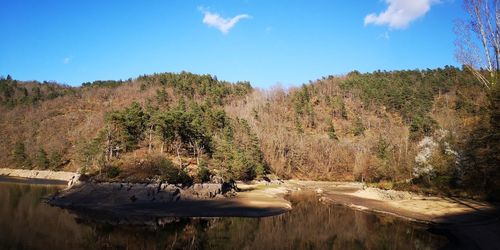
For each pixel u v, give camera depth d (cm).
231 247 3117
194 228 3828
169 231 3631
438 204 5312
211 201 5456
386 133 14238
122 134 7169
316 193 7925
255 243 3294
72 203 4988
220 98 19525
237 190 7050
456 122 6862
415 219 4497
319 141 13338
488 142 4403
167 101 18350
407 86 19975
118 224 3875
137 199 5072
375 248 3162
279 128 13862
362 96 19800
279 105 18612
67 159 11506
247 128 11381
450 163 6228
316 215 4866
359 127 15825
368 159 11119
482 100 5312
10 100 19388
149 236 3384
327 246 3241
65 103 19125
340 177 11931
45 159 11038
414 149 8425
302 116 17312
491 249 3009
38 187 7300
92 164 6347
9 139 14125
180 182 5659
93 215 4334
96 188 5275
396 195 6500
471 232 3659
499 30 4016
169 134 7081
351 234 3728
